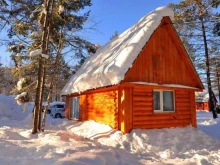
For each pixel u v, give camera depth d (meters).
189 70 12.11
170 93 11.51
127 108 9.83
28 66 11.70
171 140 9.34
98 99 12.60
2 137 8.75
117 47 11.95
